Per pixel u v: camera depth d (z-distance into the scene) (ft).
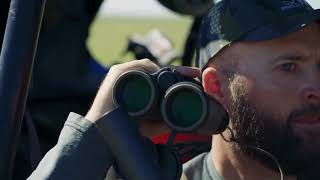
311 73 9.04
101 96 8.02
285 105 8.98
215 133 7.90
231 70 9.32
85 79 12.34
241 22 9.24
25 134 10.57
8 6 11.58
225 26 9.39
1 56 7.40
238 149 9.38
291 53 9.02
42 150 11.68
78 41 12.39
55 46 12.09
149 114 7.79
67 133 7.98
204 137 11.79
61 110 11.91
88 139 7.89
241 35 9.18
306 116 8.93
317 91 8.93
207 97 7.66
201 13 14.21
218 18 9.55
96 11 12.94
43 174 7.84
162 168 7.93
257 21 9.14
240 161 9.50
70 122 8.03
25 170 10.53
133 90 7.73
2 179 7.36
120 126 7.33
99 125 7.36
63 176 7.80
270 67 9.09
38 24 7.45
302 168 9.06
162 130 8.34
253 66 9.14
